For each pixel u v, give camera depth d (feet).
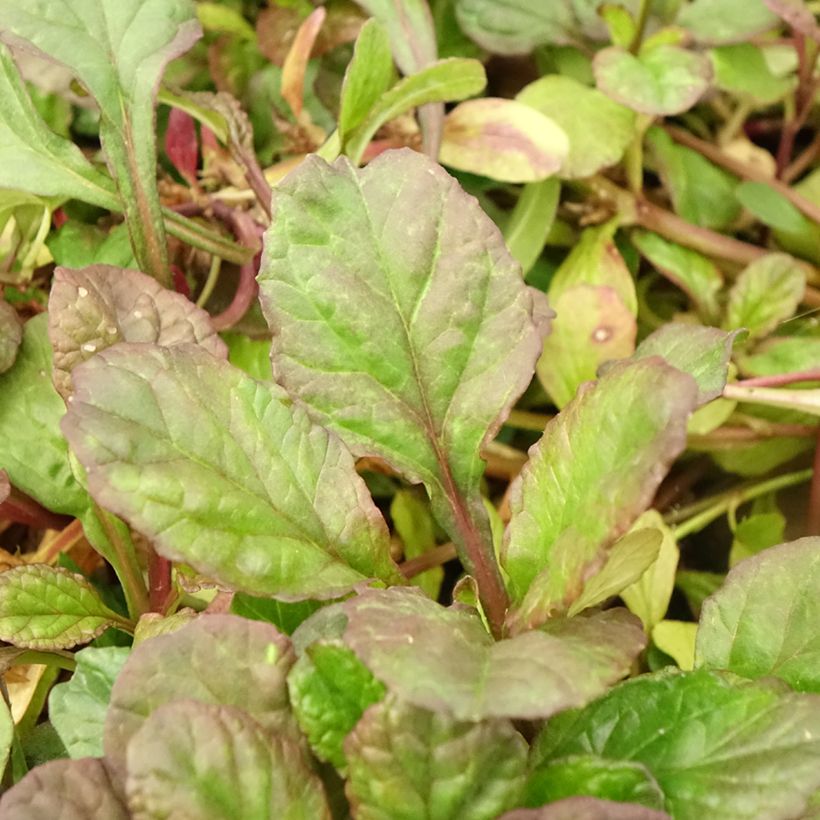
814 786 0.29
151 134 0.46
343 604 0.31
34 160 0.48
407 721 0.28
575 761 0.30
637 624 0.31
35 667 0.47
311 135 0.69
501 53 0.72
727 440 0.65
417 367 0.38
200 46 0.76
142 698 0.30
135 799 0.27
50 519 0.53
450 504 0.39
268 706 0.31
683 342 0.43
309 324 0.37
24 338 0.48
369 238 0.38
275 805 0.28
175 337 0.42
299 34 0.62
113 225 0.64
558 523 0.33
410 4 0.61
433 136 0.61
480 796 0.29
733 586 0.39
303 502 0.35
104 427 0.31
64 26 0.44
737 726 0.32
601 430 0.31
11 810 0.28
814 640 0.37
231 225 0.63
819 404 0.57
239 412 0.34
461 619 0.32
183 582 0.41
